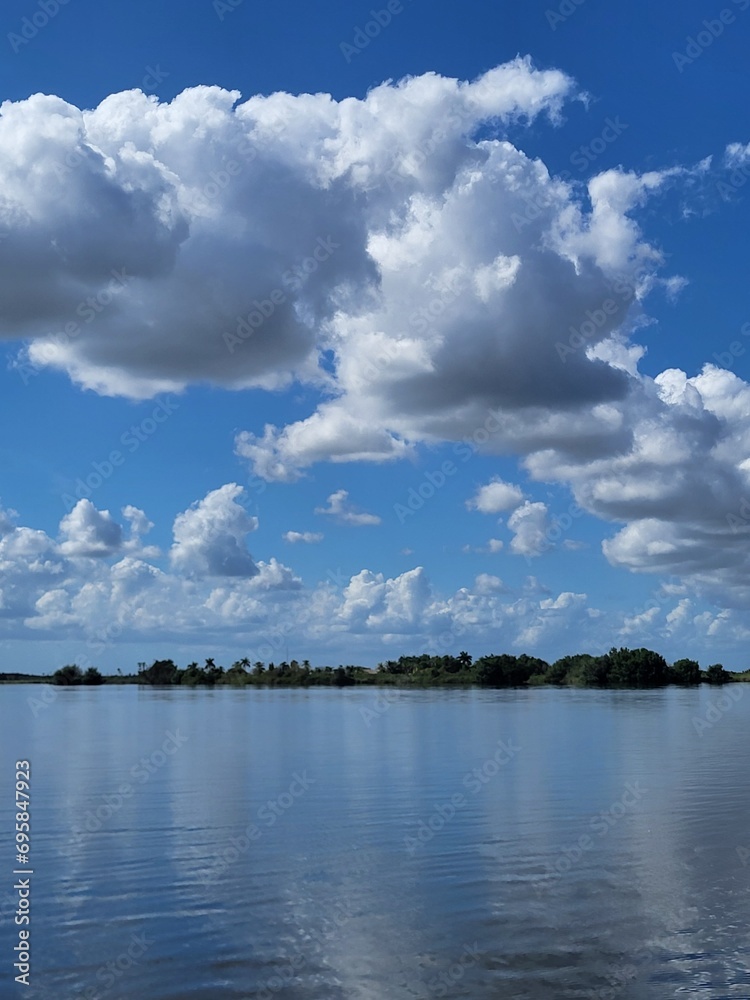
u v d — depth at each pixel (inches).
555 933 892.0
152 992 765.3
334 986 775.1
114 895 1024.9
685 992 756.6
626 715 4288.9
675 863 1147.9
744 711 4626.0
